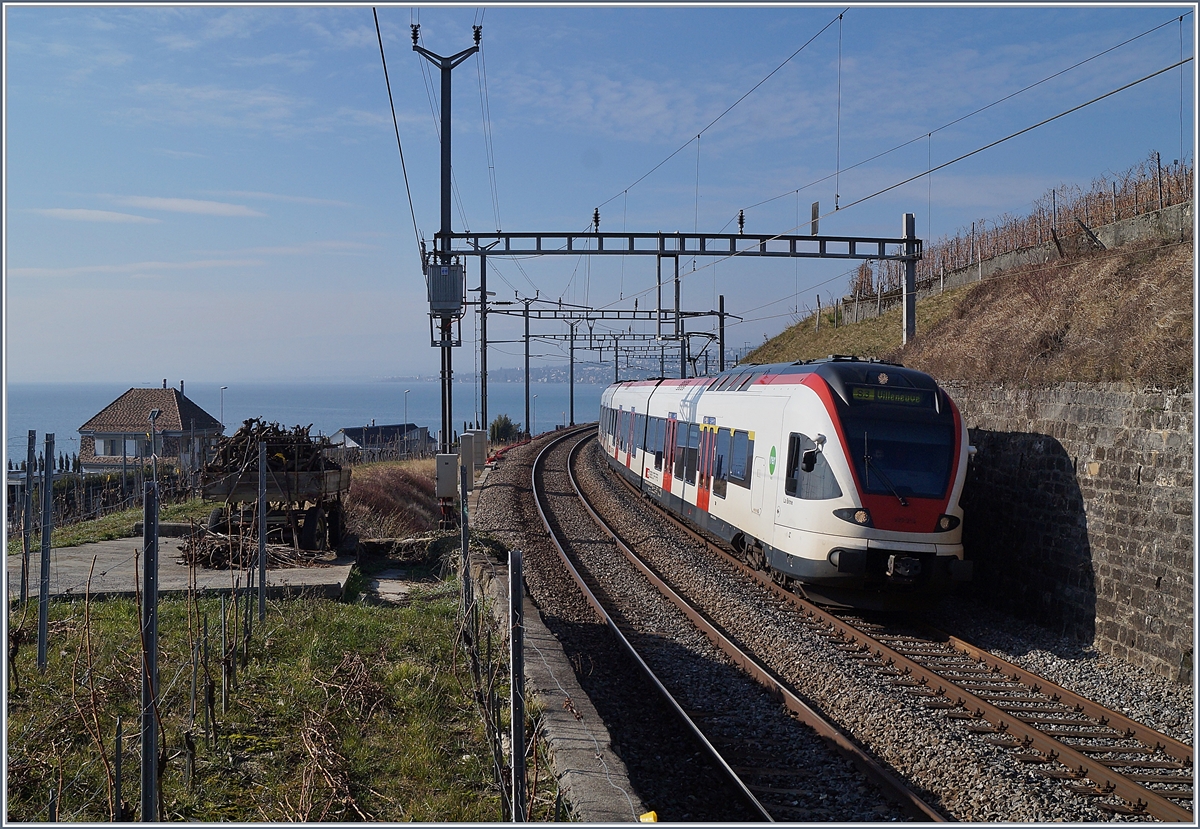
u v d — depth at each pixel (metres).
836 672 9.71
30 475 9.26
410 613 11.38
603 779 6.50
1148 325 11.61
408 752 7.08
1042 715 8.70
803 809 6.69
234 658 8.23
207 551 13.80
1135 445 10.55
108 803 5.79
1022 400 13.20
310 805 5.91
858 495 12.06
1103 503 11.05
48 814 5.39
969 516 14.53
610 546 18.33
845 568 11.96
